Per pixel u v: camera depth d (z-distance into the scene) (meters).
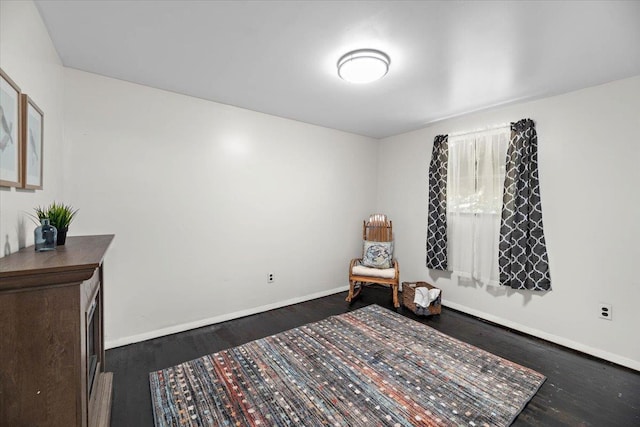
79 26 1.64
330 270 3.95
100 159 2.29
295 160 3.50
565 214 2.52
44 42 1.62
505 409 1.68
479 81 2.29
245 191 3.10
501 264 2.87
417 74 2.17
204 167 2.81
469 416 1.62
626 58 1.89
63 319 0.99
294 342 2.47
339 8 1.44
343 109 3.03
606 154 2.30
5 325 0.93
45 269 0.92
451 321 3.00
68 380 1.01
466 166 3.21
